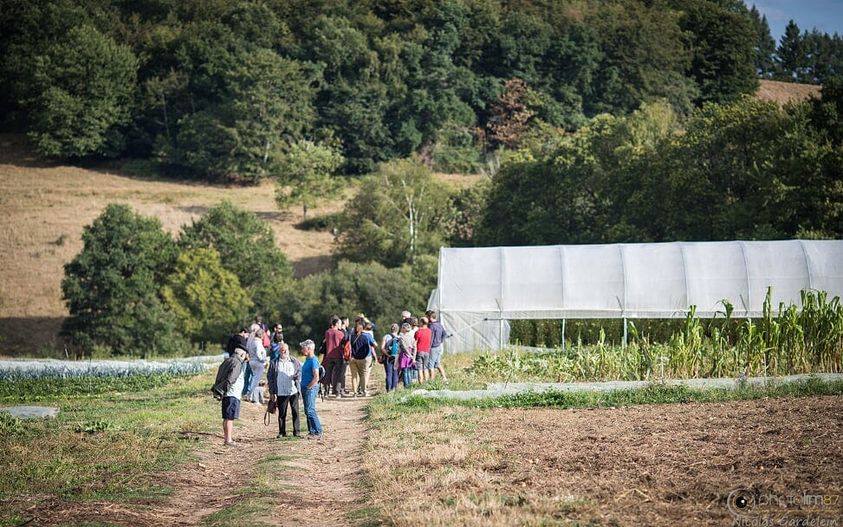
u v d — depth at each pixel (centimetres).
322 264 9181
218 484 1370
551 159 7456
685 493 1066
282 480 1363
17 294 8081
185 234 7481
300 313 6450
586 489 1119
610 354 2486
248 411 2319
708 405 1875
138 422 1970
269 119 12325
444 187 9075
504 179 7912
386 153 13212
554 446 1452
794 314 2342
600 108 14575
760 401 1880
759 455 1255
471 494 1112
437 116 13488
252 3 14850
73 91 12862
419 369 2731
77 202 10631
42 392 3056
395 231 8481
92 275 6794
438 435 1631
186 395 2800
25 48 13475
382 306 6412
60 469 1391
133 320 6538
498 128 13738
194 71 13475
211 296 6712
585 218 7244
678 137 6356
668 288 4041
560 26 15925
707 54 15438
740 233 5534
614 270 4119
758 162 5716
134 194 11206
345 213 8700
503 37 14925
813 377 2047
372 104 13275
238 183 12288
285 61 12938
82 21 14300
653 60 14888
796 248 4031
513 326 4209
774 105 5916
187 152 12225
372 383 3303
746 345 2347
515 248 4319
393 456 1446
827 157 5322
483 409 2044
